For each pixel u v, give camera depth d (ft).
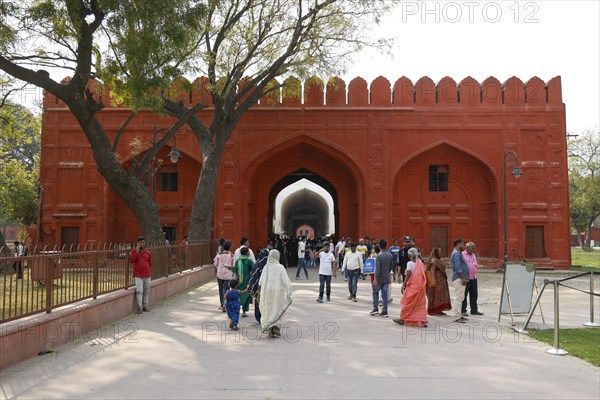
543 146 46.06
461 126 46.19
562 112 46.24
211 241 41.68
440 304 20.88
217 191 46.06
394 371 12.03
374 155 46.01
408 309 18.19
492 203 47.03
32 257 14.19
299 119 46.42
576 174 92.94
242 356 13.55
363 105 46.60
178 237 48.96
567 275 40.65
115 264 20.07
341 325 18.34
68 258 16.37
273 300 16.16
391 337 16.12
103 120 46.68
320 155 50.44
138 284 21.34
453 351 14.17
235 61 38.55
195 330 17.35
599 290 31.04
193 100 46.60
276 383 11.05
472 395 10.22
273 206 59.26
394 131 46.34
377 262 20.58
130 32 26.02
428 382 11.12
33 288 14.28
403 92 46.73
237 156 46.24
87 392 10.45
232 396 10.16
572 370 12.17
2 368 12.17
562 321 19.62
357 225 48.80
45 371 12.06
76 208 46.19
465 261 19.86
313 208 104.94
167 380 11.30
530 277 19.03
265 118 46.44
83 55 27.12
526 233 45.70
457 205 47.75
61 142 46.78
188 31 28.81
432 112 46.29
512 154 45.88
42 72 27.02
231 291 17.53
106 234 46.32
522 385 10.92
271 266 16.53
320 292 24.77
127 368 12.34
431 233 47.80
